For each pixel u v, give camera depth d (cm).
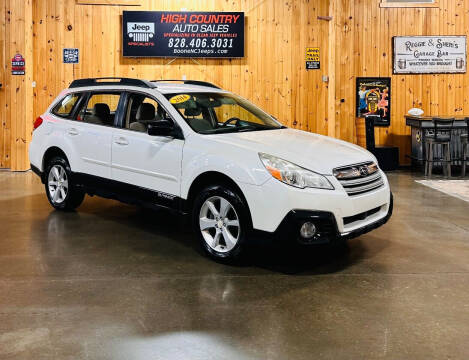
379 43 1045
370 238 523
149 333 305
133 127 521
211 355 279
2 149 979
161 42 988
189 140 465
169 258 454
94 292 371
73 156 582
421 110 1009
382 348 288
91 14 984
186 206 466
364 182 434
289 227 394
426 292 375
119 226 564
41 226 559
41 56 987
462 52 1048
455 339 299
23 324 316
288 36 1008
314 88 1021
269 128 521
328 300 359
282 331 309
